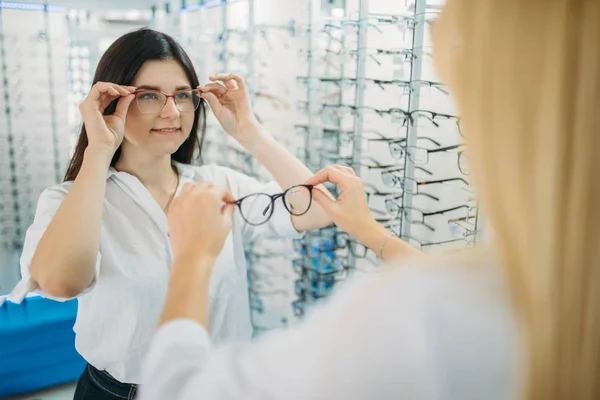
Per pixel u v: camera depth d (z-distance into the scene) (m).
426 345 0.45
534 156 0.43
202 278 0.61
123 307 1.15
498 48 0.44
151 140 1.17
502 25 0.44
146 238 1.16
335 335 0.46
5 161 3.90
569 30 0.41
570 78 0.41
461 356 0.46
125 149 1.22
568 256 0.43
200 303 0.59
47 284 0.99
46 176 4.04
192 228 0.65
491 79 0.45
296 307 2.51
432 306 0.47
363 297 0.48
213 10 3.21
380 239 0.94
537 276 0.44
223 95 1.31
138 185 1.18
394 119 1.68
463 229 1.39
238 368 0.50
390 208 1.74
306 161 2.31
